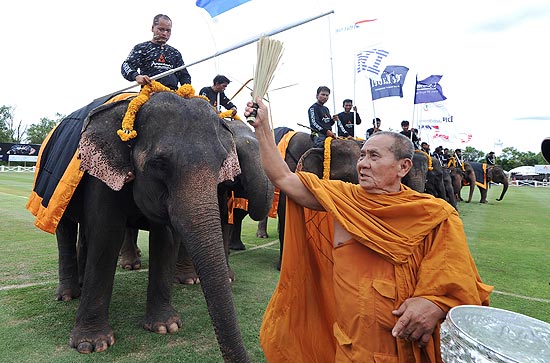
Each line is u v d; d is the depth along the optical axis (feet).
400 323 6.16
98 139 11.00
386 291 6.51
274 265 20.94
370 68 32.68
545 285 18.44
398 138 6.89
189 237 9.14
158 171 10.13
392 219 6.64
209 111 11.07
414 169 27.53
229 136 12.12
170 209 9.76
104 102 13.03
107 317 11.89
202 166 9.77
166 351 11.24
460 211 50.37
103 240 11.59
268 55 7.44
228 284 8.74
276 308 7.45
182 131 10.26
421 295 6.23
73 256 15.25
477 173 68.03
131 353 11.09
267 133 7.38
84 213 12.18
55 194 12.26
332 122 25.08
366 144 7.04
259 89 7.38
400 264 6.51
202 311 14.29
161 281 12.80
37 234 26.73
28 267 19.06
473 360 4.65
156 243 12.78
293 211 7.50
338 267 7.09
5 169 142.61
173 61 15.72
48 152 15.23
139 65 15.12
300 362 7.43
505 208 55.93
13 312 13.61
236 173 11.71
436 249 6.40
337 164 21.50
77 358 10.69
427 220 6.48
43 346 11.31
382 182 6.81
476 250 25.91
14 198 46.21
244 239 28.45
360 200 6.87
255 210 18.60
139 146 10.71
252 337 12.13
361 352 6.71
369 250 6.81
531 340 5.55
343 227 6.67
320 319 7.79
